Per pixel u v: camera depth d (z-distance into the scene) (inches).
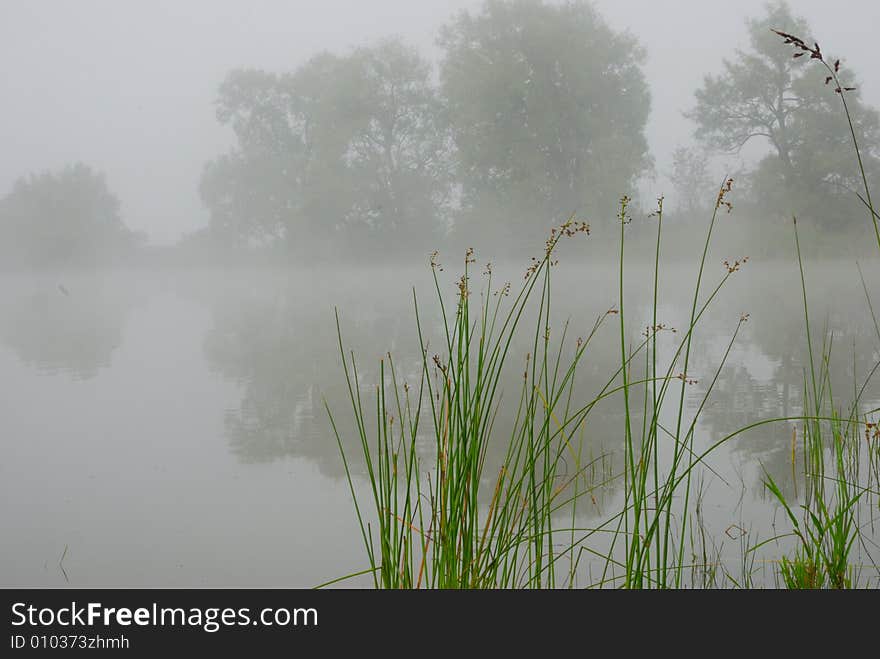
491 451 209.0
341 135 1462.8
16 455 219.5
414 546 144.6
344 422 255.3
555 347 434.9
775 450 197.2
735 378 311.0
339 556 141.7
